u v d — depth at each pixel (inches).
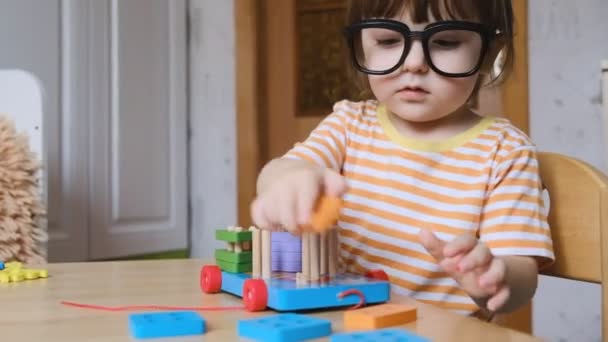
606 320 25.4
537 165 29.7
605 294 25.6
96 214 73.6
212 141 87.3
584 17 66.2
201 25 88.0
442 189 31.0
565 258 27.6
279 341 15.5
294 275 21.9
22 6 64.7
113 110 76.5
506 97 68.8
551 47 67.6
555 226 28.3
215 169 87.1
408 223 31.0
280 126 85.4
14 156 46.0
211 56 87.4
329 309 19.7
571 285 65.7
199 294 22.4
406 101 29.0
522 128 68.1
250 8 84.8
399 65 27.7
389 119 33.3
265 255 21.5
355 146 33.3
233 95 86.0
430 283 30.2
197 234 88.2
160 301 21.1
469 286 21.0
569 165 28.0
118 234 76.7
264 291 19.4
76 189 70.8
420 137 32.1
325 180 20.5
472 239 20.3
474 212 30.0
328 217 19.5
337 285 19.9
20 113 50.0
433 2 28.2
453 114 32.2
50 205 67.2
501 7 31.3
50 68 67.9
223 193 86.5
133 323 16.4
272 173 23.5
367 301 20.1
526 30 68.2
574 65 66.6
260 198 21.0
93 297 22.0
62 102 69.5
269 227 20.7
